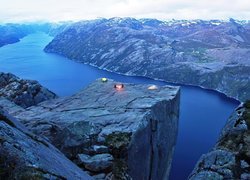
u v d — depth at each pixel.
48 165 17.55
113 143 42.88
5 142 16.64
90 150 39.72
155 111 60.53
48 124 48.22
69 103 66.12
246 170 31.95
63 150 39.41
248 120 41.47
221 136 42.19
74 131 41.25
